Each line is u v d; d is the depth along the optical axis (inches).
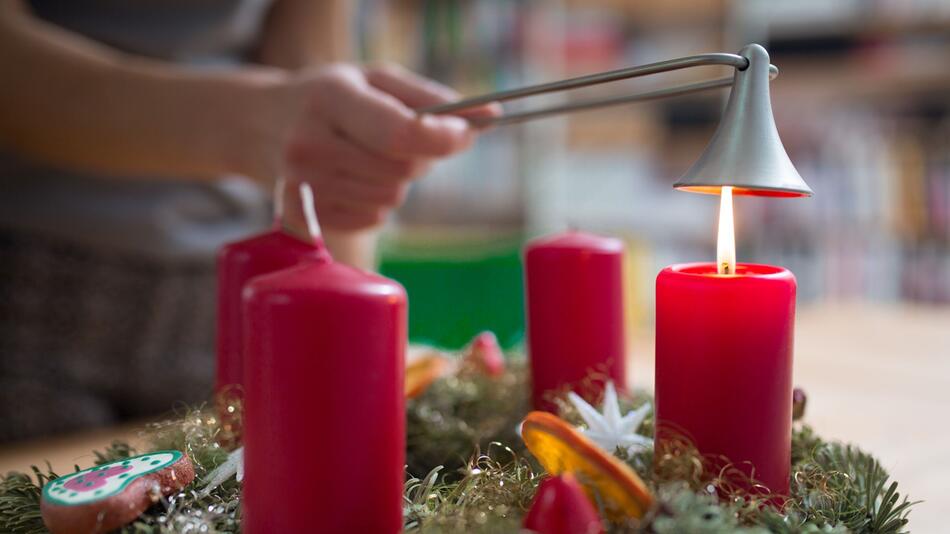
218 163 33.6
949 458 32.2
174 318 45.1
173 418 27.4
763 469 22.8
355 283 21.4
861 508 23.7
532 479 23.5
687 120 105.5
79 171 42.6
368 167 30.3
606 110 107.8
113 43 43.5
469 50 97.9
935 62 91.2
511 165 101.2
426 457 27.5
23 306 41.1
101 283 42.7
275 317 21.1
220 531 22.8
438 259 60.7
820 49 97.4
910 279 95.2
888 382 45.3
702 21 102.1
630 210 107.4
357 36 82.9
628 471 21.5
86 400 42.2
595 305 28.2
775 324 22.7
